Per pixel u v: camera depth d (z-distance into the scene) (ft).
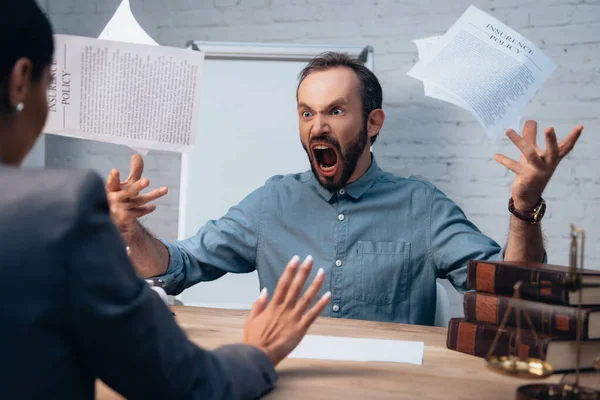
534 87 4.35
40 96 2.09
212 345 3.42
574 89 7.95
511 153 8.13
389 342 3.54
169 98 4.34
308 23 8.64
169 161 9.10
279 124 8.03
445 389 2.70
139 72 4.28
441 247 5.35
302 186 5.69
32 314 1.73
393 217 5.48
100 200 1.89
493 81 4.37
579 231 2.71
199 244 5.60
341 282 5.41
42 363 1.75
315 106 5.19
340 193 5.51
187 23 9.00
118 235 1.95
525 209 4.04
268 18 8.75
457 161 8.27
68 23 9.35
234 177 8.02
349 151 5.26
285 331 2.79
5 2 1.91
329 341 3.55
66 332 1.81
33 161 9.07
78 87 4.25
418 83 8.35
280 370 2.95
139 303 1.92
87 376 1.91
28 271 1.74
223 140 8.09
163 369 1.95
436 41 4.53
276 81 8.08
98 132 4.33
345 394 2.60
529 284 3.16
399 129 8.41
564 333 2.98
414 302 5.41
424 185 5.60
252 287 7.89
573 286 2.69
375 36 8.46
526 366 2.53
